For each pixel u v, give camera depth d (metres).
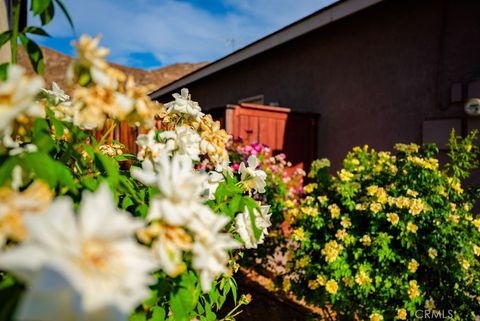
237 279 3.54
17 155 0.68
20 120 0.67
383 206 2.30
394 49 4.08
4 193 0.56
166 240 0.65
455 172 2.66
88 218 0.52
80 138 0.93
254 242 1.04
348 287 2.32
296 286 2.58
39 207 0.56
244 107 4.52
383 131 4.21
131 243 0.55
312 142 5.09
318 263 2.46
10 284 0.61
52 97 0.98
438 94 3.63
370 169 2.77
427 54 3.74
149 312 0.95
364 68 4.44
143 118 0.82
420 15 3.80
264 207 1.10
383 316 2.22
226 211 1.04
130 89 0.79
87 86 0.75
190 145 1.10
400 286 2.22
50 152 0.97
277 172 3.83
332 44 4.90
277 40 5.25
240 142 3.96
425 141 3.69
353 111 4.58
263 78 6.30
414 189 2.42
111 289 0.49
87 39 0.70
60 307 0.45
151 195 0.92
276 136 4.79
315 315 2.64
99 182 0.85
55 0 0.87
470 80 3.35
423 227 2.34
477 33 3.31
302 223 2.62
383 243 2.23
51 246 0.47
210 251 0.70
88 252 0.50
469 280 2.28
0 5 1.86
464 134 3.40
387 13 4.16
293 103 5.60
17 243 0.64
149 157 0.97
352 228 2.42
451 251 2.25
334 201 2.65
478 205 3.30
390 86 4.12
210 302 1.22
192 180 0.73
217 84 7.84
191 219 0.68
